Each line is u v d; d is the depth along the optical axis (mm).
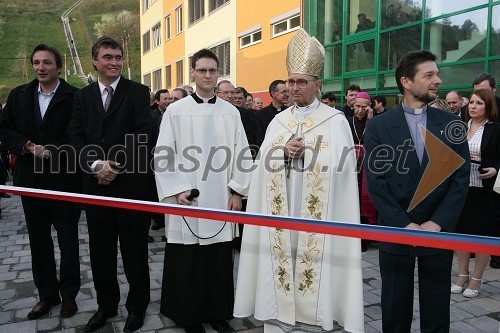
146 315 3371
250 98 7633
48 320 3271
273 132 2932
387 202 2377
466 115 4059
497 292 3867
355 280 2600
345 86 10406
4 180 8023
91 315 3354
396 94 8922
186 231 3012
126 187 3088
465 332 3143
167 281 3131
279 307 2770
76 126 3133
